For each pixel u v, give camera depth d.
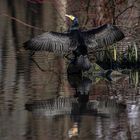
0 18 27.58
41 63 16.86
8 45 19.89
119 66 16.92
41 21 25.77
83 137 9.61
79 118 10.84
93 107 11.68
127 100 12.30
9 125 10.34
